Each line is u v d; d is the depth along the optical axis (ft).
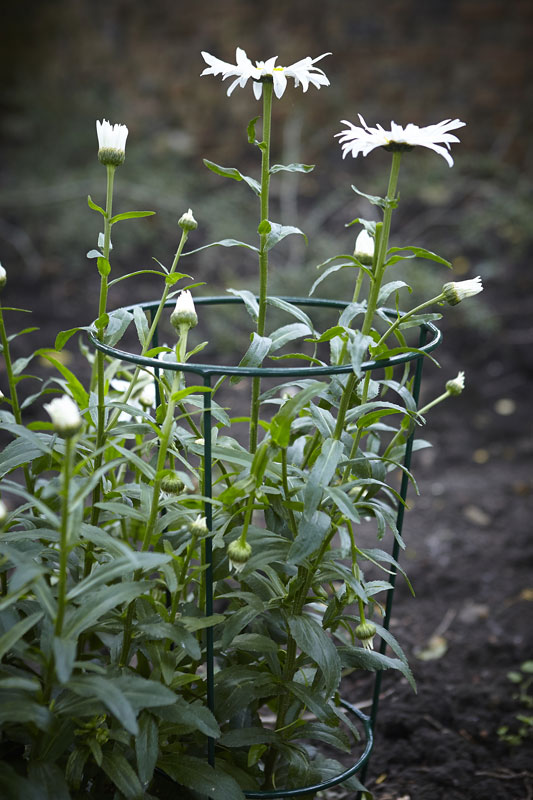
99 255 5.33
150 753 4.90
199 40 23.31
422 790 7.33
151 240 19.35
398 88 23.00
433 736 7.89
